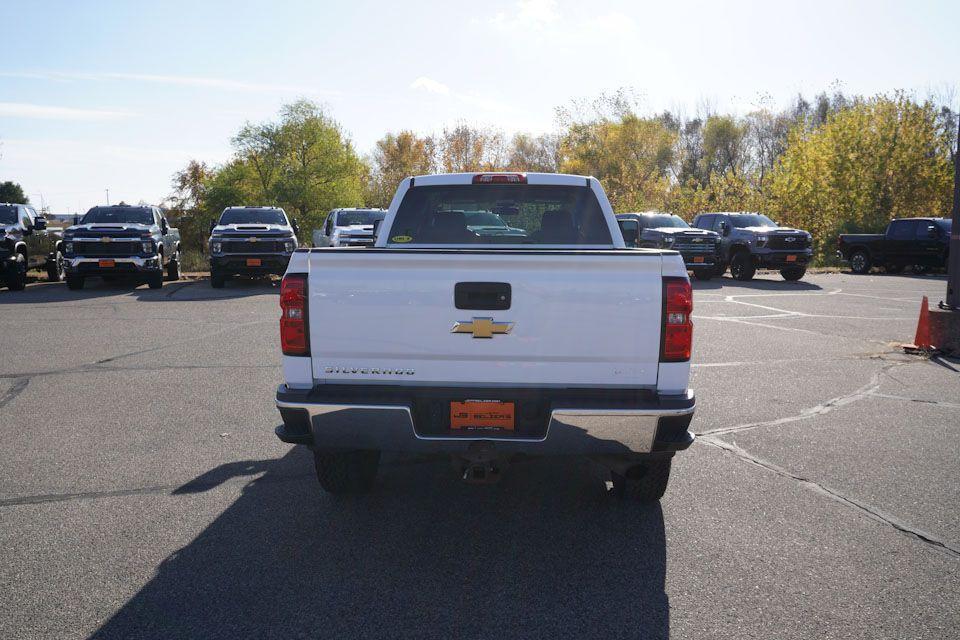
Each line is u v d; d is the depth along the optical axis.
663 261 3.63
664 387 3.66
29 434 5.92
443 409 3.75
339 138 57.62
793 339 10.89
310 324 3.73
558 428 3.60
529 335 3.65
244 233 18.66
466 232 5.73
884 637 3.02
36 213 21.78
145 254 18.44
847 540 3.98
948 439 5.89
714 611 3.21
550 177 5.61
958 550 3.86
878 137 34.41
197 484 4.80
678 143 54.41
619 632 3.04
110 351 9.66
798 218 34.03
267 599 3.30
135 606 3.24
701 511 4.39
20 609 3.21
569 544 3.92
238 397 7.16
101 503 4.46
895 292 18.55
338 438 3.76
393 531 4.08
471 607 3.24
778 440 5.85
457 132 64.25
